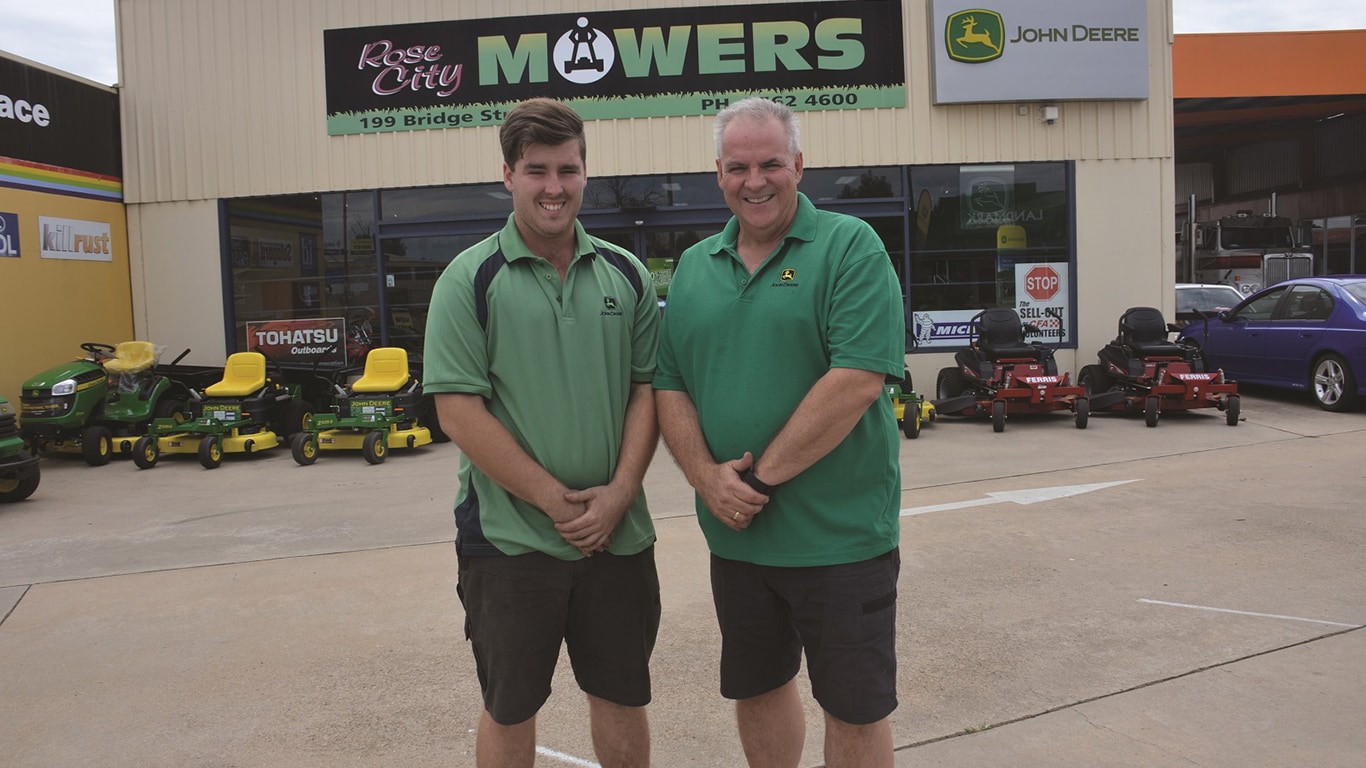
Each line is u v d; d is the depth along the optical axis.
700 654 3.58
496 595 2.22
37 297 9.88
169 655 3.74
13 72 9.57
